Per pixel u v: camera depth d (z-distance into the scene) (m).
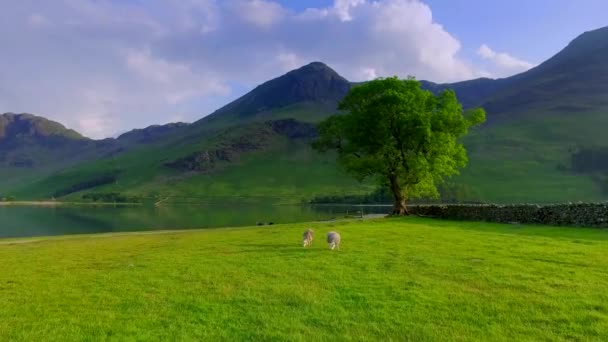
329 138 66.94
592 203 39.34
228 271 20.28
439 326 12.52
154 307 14.76
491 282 17.16
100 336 12.16
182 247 30.66
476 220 51.22
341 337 11.88
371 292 16.02
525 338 11.57
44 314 14.22
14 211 199.88
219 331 12.40
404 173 62.31
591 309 13.73
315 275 18.95
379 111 59.78
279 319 13.30
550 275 18.20
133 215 160.12
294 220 114.00
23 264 24.62
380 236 33.34
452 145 60.25
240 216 144.38
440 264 20.97
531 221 44.62
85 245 35.81
